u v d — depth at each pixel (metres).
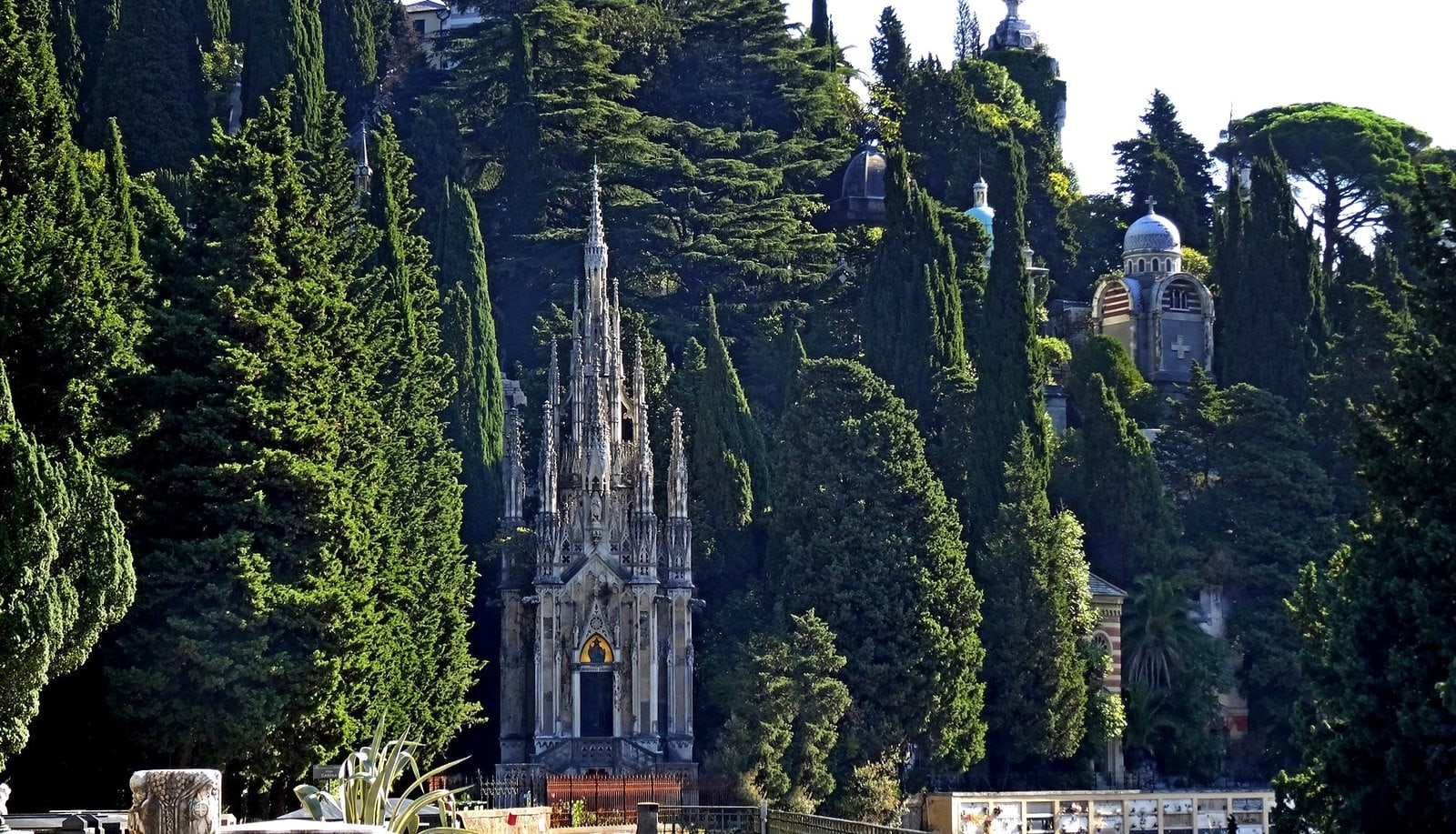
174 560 108.69
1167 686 181.50
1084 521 191.25
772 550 167.00
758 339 195.12
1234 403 195.62
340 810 63.44
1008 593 168.00
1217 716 182.88
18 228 106.44
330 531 114.44
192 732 108.62
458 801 123.31
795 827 109.00
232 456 112.69
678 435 164.50
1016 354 183.88
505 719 159.75
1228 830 114.88
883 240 195.25
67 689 107.56
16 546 90.38
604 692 161.88
